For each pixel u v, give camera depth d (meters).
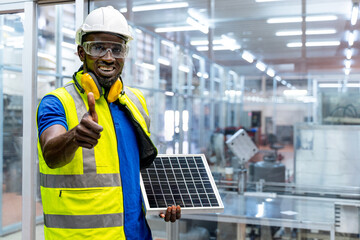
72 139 0.80
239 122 10.48
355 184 2.93
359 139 2.93
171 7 3.34
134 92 1.22
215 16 4.09
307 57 6.81
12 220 3.80
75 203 0.99
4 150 4.03
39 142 0.93
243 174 3.01
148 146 1.12
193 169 1.33
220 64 7.96
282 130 9.75
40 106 0.98
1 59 3.99
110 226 1.01
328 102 4.03
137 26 4.49
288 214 2.35
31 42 1.73
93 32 1.01
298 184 3.09
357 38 4.36
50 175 1.01
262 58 7.12
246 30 4.88
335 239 2.38
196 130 8.00
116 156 1.04
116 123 1.06
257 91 10.18
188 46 5.99
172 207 1.15
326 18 3.96
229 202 2.70
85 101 1.04
